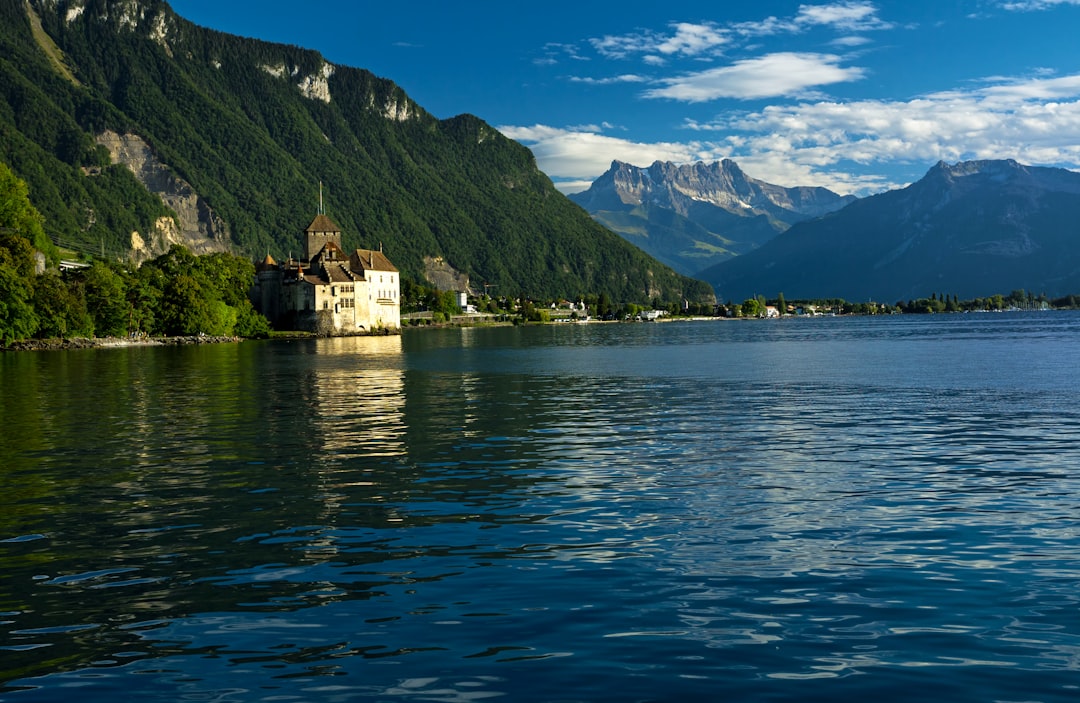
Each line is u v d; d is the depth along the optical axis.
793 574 22.64
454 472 37.31
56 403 66.69
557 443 45.75
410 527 27.80
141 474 37.09
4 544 26.16
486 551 24.95
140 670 17.30
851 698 15.80
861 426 52.31
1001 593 21.05
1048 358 115.81
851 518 28.72
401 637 18.67
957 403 64.50
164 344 195.88
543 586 21.80
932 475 36.25
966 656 17.47
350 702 15.88
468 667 17.19
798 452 42.56
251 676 16.95
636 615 19.80
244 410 61.72
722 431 50.34
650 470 37.72
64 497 32.56
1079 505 30.39
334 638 18.67
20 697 16.20
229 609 20.47
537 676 16.77
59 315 174.25
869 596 20.94
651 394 73.50
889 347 155.50
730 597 20.94
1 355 143.62
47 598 21.34
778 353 141.38
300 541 26.20
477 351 157.38
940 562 23.59
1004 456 40.97
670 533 26.84
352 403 66.44
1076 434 48.00
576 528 27.53
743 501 31.39
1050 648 17.80
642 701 15.73
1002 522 28.02
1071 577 22.17
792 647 17.98
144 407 63.75
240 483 35.03
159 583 22.38
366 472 37.41
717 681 16.47
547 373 99.44
